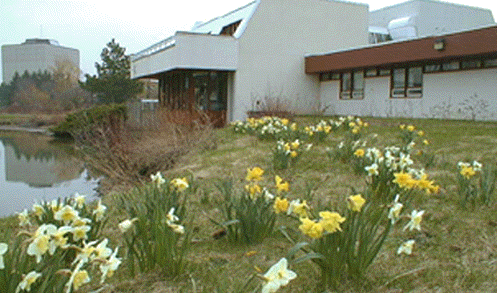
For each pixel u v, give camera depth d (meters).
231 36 19.17
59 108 45.06
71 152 17.95
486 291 2.53
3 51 82.56
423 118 16.17
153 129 12.47
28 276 1.87
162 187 4.14
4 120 41.28
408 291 2.57
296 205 2.81
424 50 15.33
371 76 19.09
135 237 2.96
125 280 2.85
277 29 20.33
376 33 27.58
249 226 3.43
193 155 9.52
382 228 3.67
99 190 8.45
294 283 2.72
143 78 26.19
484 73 14.51
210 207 4.73
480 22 30.72
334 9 21.62
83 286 2.76
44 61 80.69
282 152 6.60
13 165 14.25
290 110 19.41
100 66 45.09
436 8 28.55
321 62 20.11
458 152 7.71
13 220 4.81
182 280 2.83
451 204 4.35
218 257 3.20
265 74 20.12
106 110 17.33
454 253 3.14
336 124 10.98
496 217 3.87
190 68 18.59
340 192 5.01
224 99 20.08
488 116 14.41
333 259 2.58
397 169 4.35
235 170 7.06
